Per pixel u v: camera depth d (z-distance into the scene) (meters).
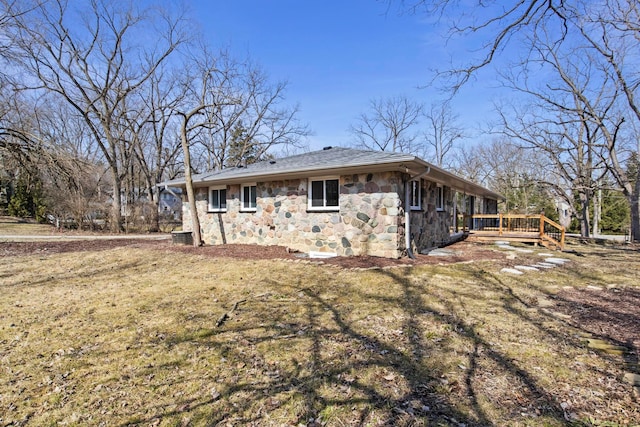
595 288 5.37
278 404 2.29
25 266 7.36
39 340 3.37
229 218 10.55
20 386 2.55
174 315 4.03
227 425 2.09
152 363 2.88
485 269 6.66
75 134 23.69
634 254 9.40
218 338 3.36
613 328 3.64
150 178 22.98
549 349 3.11
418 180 9.05
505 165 27.80
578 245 12.15
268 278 5.81
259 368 2.77
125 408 2.28
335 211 8.22
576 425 2.06
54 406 2.30
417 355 2.98
